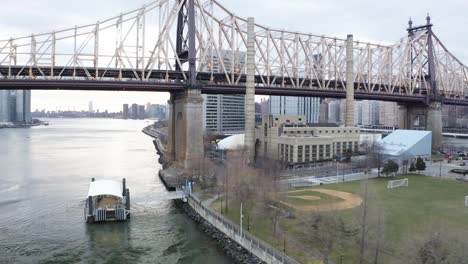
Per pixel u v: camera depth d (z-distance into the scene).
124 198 76.56
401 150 121.94
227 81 129.50
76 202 82.69
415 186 86.81
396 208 66.50
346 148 131.50
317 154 122.00
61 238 61.66
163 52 116.81
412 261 41.09
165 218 71.31
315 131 128.88
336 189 83.06
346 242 49.16
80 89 106.56
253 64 123.19
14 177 111.81
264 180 70.38
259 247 51.16
